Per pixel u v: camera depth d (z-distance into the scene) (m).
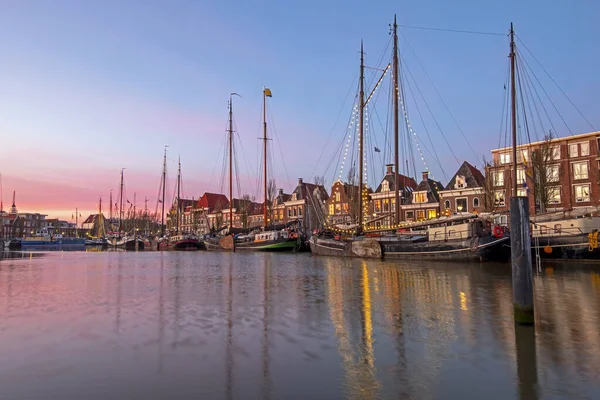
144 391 5.53
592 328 8.75
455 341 7.89
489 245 27.05
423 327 9.01
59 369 6.39
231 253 51.62
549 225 29.42
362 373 6.21
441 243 29.75
